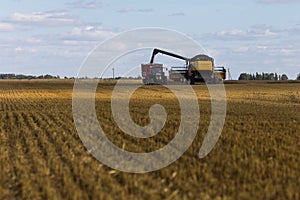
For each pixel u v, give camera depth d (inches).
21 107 2085.4
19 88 4205.2
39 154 906.1
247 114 1641.2
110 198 583.8
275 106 2000.5
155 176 719.1
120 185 665.0
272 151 881.5
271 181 655.1
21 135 1179.3
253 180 666.2
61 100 2532.0
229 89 3459.6
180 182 663.8
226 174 698.8
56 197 598.2
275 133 1125.1
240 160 781.9
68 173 722.2
